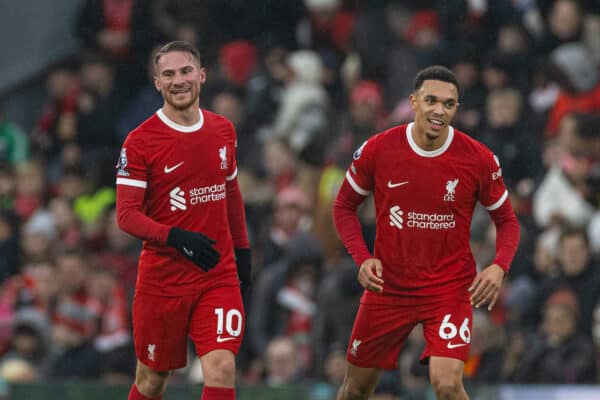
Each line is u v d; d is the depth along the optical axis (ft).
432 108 84.64
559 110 147.84
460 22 164.86
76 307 141.49
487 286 84.89
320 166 158.61
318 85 170.50
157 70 85.35
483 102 153.17
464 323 86.38
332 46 177.47
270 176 156.15
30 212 169.89
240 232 89.40
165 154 84.84
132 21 188.55
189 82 84.48
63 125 181.37
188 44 85.61
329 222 139.74
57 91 185.68
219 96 168.35
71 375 137.59
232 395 83.66
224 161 86.33
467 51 158.30
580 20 156.66
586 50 154.51
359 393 91.81
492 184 86.89
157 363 87.45
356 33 172.76
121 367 133.49
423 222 86.53
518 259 134.10
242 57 176.14
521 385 113.29
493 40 162.09
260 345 133.39
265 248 144.56
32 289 149.89
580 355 118.52
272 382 126.72
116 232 155.33
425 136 85.40
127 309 143.13
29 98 199.41
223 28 186.39
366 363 90.12
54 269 148.25
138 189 84.69
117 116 181.57
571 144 137.90
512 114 147.43
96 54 187.01
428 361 88.58
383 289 88.02
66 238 162.40
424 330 87.81
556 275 127.24
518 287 130.41
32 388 121.90
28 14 199.41
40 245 160.04
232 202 88.74
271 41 184.34
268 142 157.69
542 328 123.34
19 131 183.62
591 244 130.93
